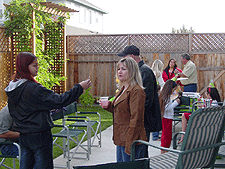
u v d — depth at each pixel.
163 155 3.30
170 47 11.16
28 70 2.78
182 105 6.14
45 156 2.82
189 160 2.81
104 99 3.27
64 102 2.69
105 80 11.70
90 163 4.67
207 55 10.91
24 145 2.82
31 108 2.72
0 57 8.29
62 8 9.76
